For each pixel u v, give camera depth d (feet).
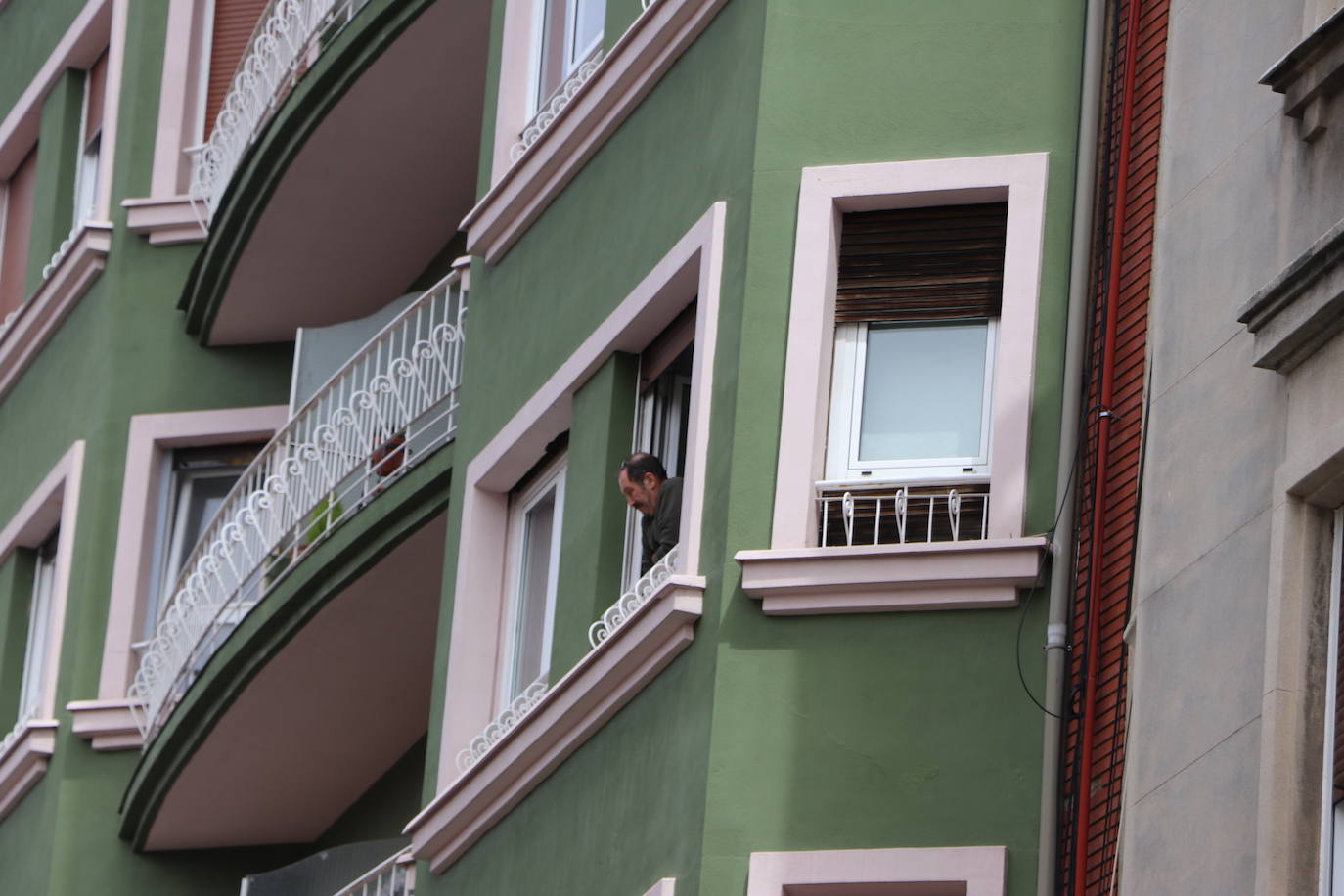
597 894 110.73
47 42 196.75
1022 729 102.73
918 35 113.29
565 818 115.14
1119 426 103.81
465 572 129.49
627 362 121.19
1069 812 100.12
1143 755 87.66
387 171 160.15
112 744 167.53
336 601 143.13
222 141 168.14
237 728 153.28
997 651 103.96
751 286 111.24
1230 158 91.09
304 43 157.79
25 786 171.53
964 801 102.42
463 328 140.56
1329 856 79.77
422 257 167.63
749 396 109.70
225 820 161.89
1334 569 82.38
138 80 181.27
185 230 176.96
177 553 173.37
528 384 127.54
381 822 156.97
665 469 118.93
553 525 127.65
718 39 118.42
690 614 107.86
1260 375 86.38
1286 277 83.76
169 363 174.81
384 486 138.82
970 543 104.58
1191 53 94.79
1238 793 82.43
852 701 104.73
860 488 108.68
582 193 127.03
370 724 153.79
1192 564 87.40
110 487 173.27
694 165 117.50
